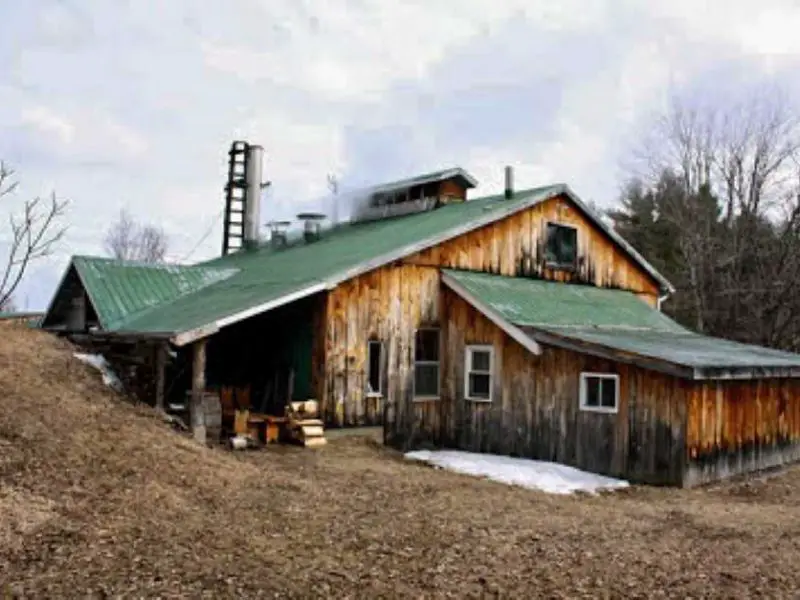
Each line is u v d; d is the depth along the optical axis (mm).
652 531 8727
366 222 23047
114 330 15008
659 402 12617
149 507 8234
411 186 21875
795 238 30484
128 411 12383
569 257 19422
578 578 6777
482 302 15289
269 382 15898
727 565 7277
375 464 12883
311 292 14117
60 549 6770
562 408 13945
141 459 9906
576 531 8578
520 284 17547
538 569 7016
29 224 25922
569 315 16406
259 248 24766
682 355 12977
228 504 8883
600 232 20250
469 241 17031
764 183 33219
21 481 8258
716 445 13008
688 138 47000
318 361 14656
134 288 17344
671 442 12430
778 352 16953
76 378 13133
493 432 15102
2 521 7203
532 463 13844
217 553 7008
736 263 32438
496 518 9141
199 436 12891
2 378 11578
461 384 15875
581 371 13680
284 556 7082
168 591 6016
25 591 5863
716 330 32469
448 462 13766
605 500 11219
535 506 10195
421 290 16094
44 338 15680
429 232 16516
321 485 10617
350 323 14930
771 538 8461
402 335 15719
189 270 18859
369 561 7074
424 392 16125
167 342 12781
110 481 8836
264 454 12891
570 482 12469
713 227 35344
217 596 5980
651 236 39781
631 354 12742
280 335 15742
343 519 8633
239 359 17000
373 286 15312
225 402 15445
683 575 6922
